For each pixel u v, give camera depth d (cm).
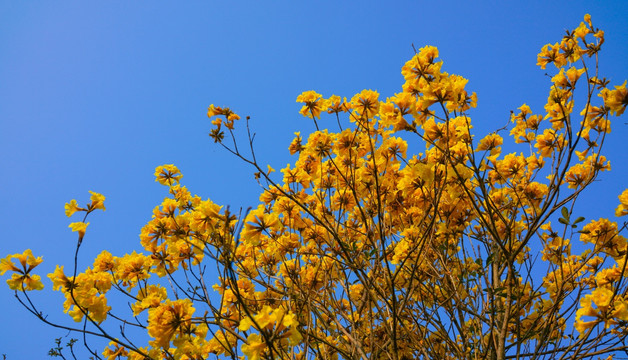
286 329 207
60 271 271
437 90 265
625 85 249
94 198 295
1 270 258
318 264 354
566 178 351
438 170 291
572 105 296
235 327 284
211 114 305
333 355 361
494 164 370
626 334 279
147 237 312
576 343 286
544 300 372
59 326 236
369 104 339
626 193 279
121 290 306
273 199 377
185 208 347
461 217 365
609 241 317
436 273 336
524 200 361
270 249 367
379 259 301
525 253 379
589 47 334
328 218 379
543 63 356
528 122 405
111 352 319
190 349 234
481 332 338
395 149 352
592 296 237
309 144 351
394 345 267
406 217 385
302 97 349
